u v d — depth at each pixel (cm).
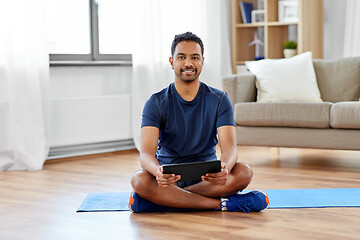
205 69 527
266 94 425
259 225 228
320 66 433
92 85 466
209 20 529
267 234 214
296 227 224
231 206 252
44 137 401
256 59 554
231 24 576
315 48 538
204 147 255
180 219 239
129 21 477
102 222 238
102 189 315
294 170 368
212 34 530
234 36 556
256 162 403
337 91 424
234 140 252
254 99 437
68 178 354
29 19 391
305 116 373
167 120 251
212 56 531
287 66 429
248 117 391
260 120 387
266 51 539
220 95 255
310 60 430
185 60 243
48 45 440
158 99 252
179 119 251
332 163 395
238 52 563
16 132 390
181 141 252
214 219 238
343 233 215
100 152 457
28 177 361
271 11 542
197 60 244
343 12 552
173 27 498
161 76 485
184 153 254
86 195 300
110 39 481
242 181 245
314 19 535
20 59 390
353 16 533
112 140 462
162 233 218
